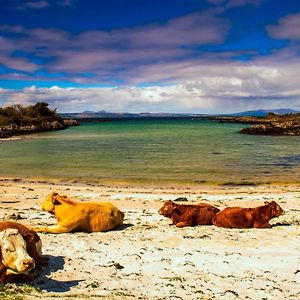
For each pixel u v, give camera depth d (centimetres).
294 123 9744
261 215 1444
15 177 3272
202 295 809
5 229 838
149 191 2595
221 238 1268
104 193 2470
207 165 3916
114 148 5759
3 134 8650
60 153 5094
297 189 2694
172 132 10356
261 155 4759
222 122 17875
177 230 1387
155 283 874
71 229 1334
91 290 812
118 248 1146
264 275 947
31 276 854
